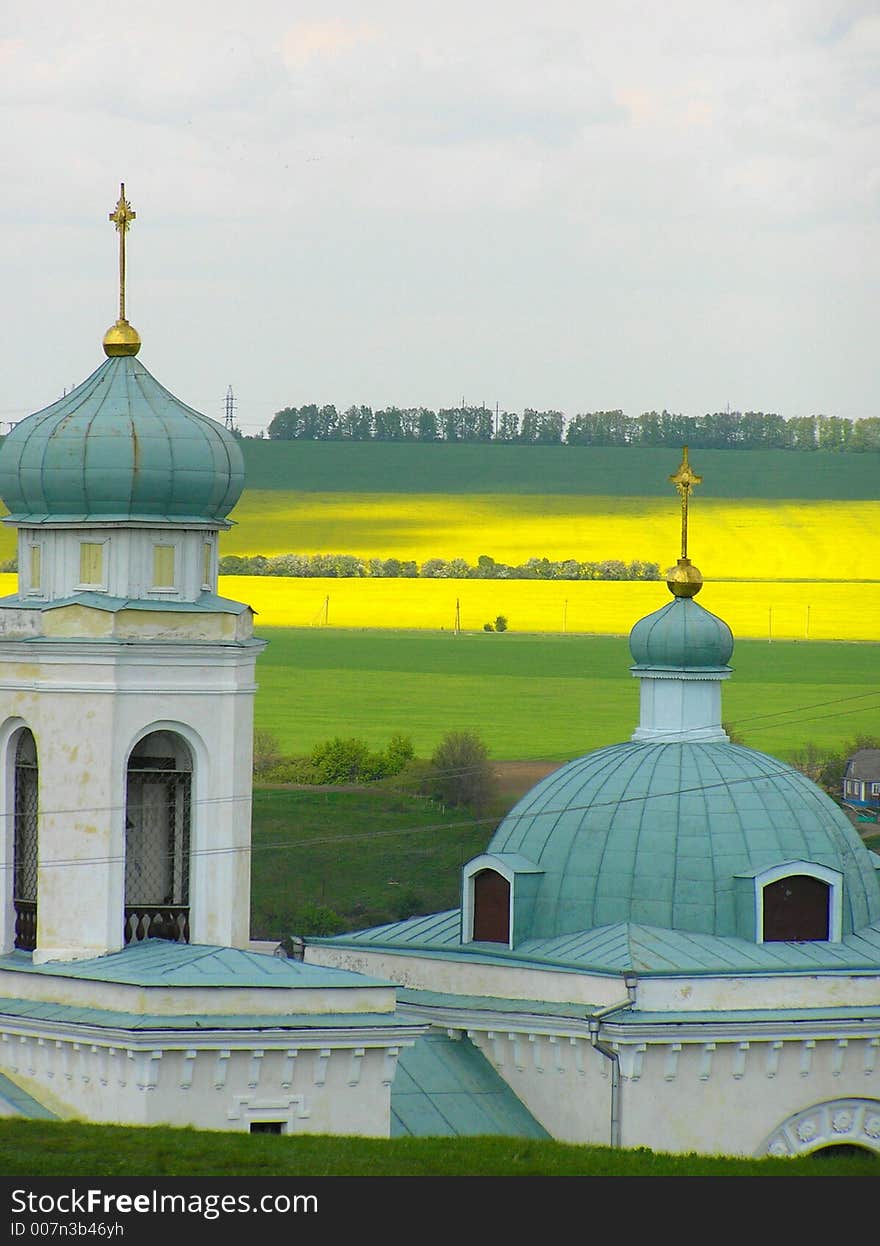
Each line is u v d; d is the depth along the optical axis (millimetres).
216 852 109188
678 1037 107750
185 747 109812
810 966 111688
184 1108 98750
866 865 119688
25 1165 93125
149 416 109812
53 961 106438
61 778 107125
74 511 109375
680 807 116688
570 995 111500
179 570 110000
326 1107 100812
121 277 113312
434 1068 112000
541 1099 111375
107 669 106750
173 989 99312
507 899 117250
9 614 109000
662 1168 97750
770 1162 100625
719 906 114062
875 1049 111375
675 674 123125
